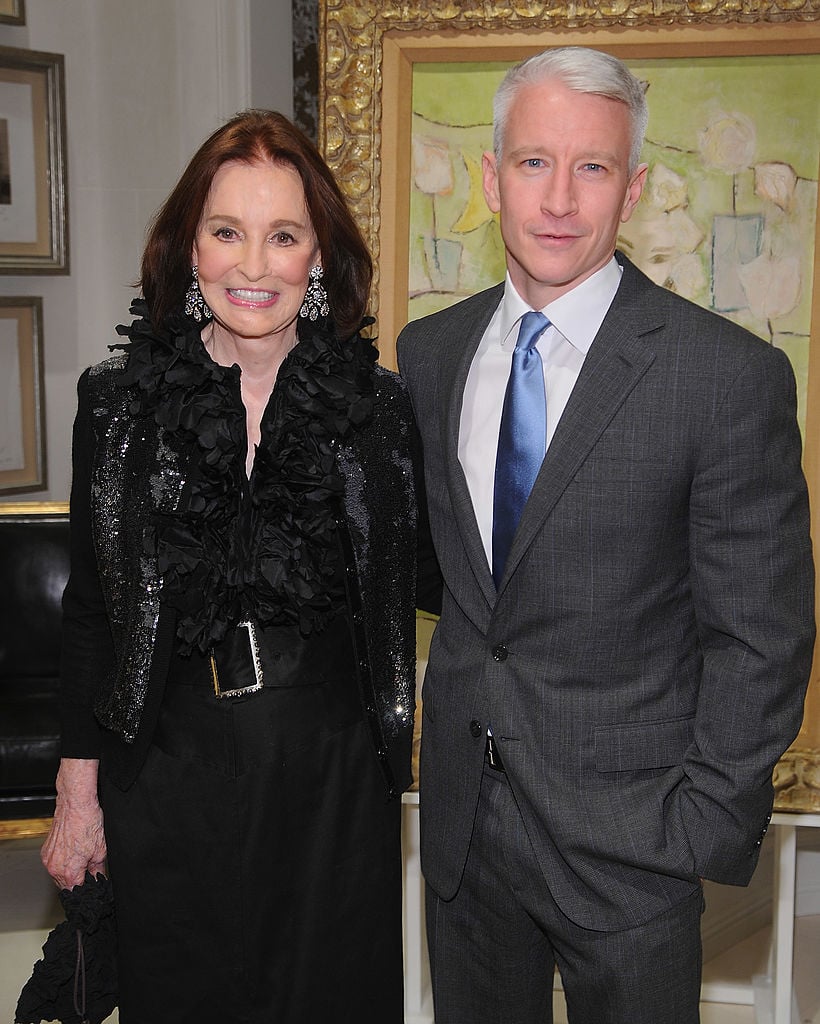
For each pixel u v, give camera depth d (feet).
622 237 8.70
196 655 5.94
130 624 6.00
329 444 6.01
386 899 6.39
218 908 6.09
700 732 5.60
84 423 6.16
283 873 6.08
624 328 5.59
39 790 10.14
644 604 5.64
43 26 12.46
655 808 5.65
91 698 6.37
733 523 5.41
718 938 10.56
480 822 6.15
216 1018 6.23
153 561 5.95
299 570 5.77
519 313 5.88
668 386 5.44
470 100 8.73
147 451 6.02
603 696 5.73
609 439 5.51
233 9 11.60
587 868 5.73
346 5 8.76
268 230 5.67
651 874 5.76
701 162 8.54
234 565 5.77
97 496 6.08
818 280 8.48
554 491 5.57
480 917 6.34
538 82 5.44
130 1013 6.30
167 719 6.03
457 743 6.12
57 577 11.75
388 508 6.21
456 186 8.82
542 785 5.77
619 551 5.57
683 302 5.67
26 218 12.69
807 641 5.53
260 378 6.10
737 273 8.59
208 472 5.80
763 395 5.33
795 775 8.63
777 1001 9.18
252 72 11.70
